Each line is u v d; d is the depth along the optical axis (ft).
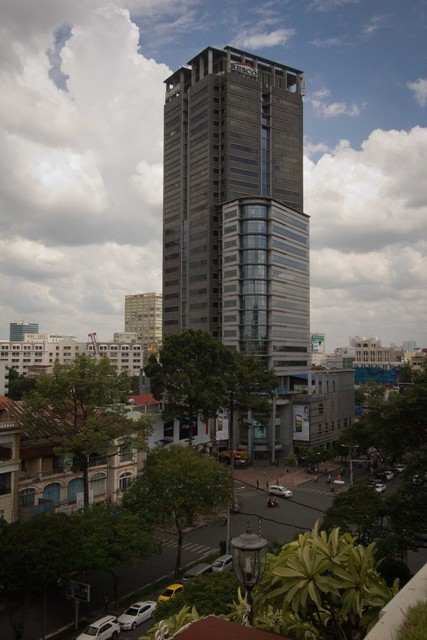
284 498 227.61
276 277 335.26
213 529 182.91
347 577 38.93
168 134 434.71
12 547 103.71
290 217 354.54
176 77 440.86
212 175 392.88
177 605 80.59
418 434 123.24
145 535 122.72
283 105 422.00
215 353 226.99
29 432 150.10
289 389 341.21
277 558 43.75
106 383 147.74
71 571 110.83
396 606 28.96
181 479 136.98
